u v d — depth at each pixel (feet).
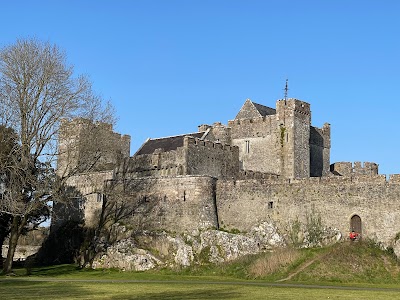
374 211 194.39
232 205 218.59
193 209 216.33
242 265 192.95
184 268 199.62
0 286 137.59
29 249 296.92
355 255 184.14
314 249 195.52
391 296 118.21
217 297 110.93
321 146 285.84
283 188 211.41
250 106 283.59
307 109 273.33
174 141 269.03
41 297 109.91
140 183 230.48
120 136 273.13
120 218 232.12
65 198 227.20
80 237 245.24
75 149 205.05
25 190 197.77
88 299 106.93
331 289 136.77
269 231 207.82
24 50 192.95
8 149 195.21
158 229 220.43
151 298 109.09
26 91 190.70
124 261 211.61
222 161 243.19
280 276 179.22
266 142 269.64
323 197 203.51
